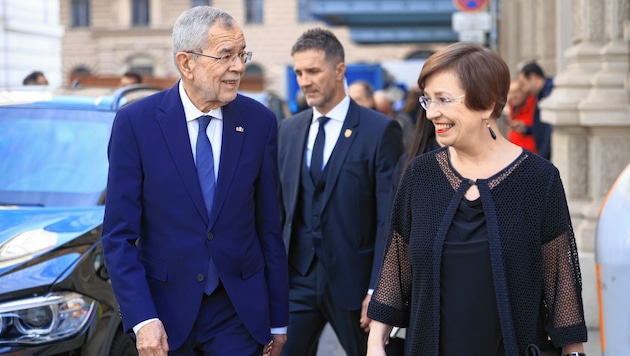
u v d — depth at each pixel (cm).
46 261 392
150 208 338
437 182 289
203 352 344
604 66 688
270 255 358
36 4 1953
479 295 278
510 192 279
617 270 288
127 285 322
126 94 553
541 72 860
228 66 331
